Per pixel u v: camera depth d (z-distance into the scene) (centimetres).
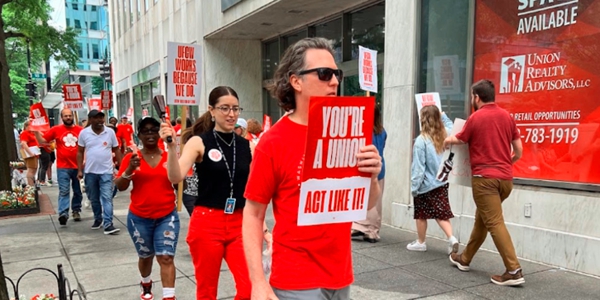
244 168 312
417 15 652
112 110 2988
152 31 1939
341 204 177
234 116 318
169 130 300
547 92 498
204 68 1357
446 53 626
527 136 520
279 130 182
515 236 523
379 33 887
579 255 462
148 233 379
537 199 506
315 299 179
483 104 430
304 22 1126
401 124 676
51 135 736
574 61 471
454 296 407
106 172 691
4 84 1298
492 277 438
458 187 592
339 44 1026
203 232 303
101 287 451
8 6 1692
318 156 169
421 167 512
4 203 841
